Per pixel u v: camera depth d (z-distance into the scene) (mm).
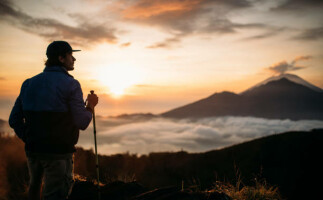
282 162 47781
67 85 2457
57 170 2455
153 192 3293
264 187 4598
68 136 2477
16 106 2613
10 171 5746
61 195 2514
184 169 51969
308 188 36281
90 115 2531
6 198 4359
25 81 2625
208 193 3219
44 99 2400
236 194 4223
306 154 50000
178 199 2918
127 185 3861
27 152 2486
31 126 2424
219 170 49031
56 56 2584
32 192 2650
